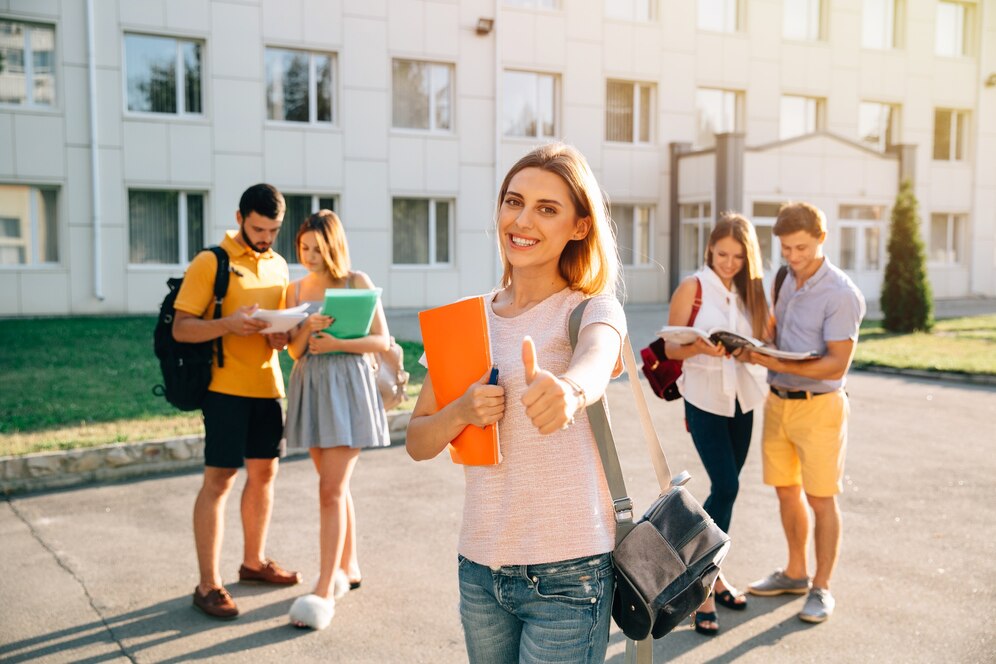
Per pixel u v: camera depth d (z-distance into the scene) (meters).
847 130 24.61
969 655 3.46
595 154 21.56
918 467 6.62
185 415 7.59
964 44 26.27
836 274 3.89
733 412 3.82
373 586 4.25
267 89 18.27
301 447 3.86
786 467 4.07
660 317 18.56
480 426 1.82
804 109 24.30
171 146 17.31
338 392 3.90
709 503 3.85
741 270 4.07
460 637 3.68
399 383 4.21
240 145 17.89
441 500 5.72
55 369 10.16
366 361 4.04
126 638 3.64
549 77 21.06
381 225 19.30
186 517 5.33
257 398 3.98
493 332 1.99
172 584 4.25
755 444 7.60
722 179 20.83
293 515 5.40
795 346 3.97
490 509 1.88
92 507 5.54
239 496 5.84
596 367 1.69
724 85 22.94
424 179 19.61
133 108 17.12
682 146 22.30
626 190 22.05
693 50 22.48
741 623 3.83
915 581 4.28
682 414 8.79
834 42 24.20
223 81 17.66
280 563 4.57
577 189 1.92
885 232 23.64
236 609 3.86
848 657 3.46
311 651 3.54
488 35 19.95
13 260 16.47
